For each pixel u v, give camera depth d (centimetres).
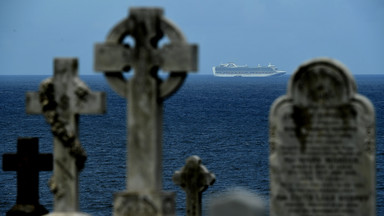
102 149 16000
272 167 4253
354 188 4188
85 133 19675
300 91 4194
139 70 3719
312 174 4222
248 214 2789
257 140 18038
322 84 4166
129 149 3750
